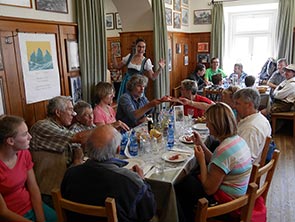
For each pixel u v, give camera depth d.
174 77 6.20
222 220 1.63
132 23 5.02
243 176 1.58
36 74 2.82
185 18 6.59
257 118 2.02
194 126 2.65
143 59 3.93
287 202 2.55
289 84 4.32
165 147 2.15
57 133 1.93
